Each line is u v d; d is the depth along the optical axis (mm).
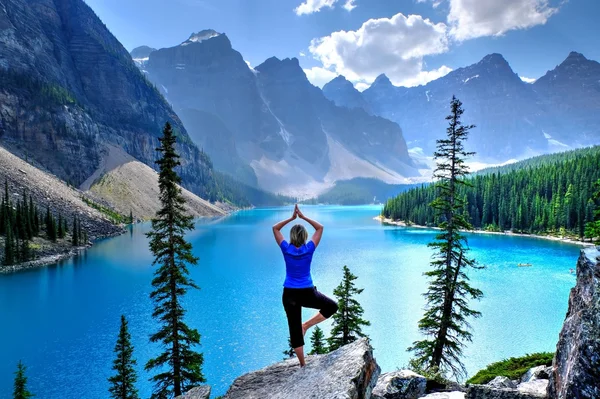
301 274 7594
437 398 12133
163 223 26938
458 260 27594
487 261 104438
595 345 6895
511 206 169875
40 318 65312
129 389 31219
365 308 66000
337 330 30469
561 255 113562
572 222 152000
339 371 7121
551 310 63125
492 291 74312
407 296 73000
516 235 160750
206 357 49688
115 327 60969
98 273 97125
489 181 191125
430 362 27625
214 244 152750
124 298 76312
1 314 67250
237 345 53219
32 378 45188
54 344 54656
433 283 28219
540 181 177875
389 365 45531
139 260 112812
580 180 162000
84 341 55625
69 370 47031
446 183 28188
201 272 100000
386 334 54625
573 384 7027
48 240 124625
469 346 49500
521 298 69750
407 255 120438
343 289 30891
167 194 26844
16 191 152625
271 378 8516
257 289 82562
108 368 47531
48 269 101562
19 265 102438
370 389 7348
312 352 34938
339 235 177500
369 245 143625
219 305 71188
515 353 47531
